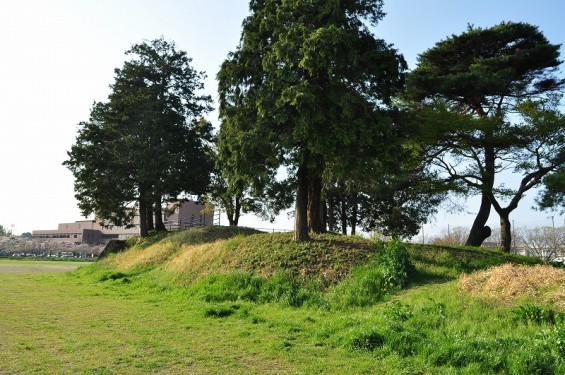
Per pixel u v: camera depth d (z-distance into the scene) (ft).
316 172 55.42
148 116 95.91
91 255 238.27
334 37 49.32
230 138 55.21
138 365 21.63
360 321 30.50
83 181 96.32
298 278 45.52
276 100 51.44
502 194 70.03
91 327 31.19
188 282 53.42
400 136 57.67
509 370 20.92
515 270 35.12
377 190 82.64
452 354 22.71
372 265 44.62
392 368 21.80
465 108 80.94
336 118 51.57
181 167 97.81
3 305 41.78
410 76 71.15
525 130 66.69
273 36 56.49
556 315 25.86
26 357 22.81
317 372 21.12
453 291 34.58
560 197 63.41
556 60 71.61
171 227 147.74
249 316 35.14
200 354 23.94
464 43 74.59
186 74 106.73
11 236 341.21
